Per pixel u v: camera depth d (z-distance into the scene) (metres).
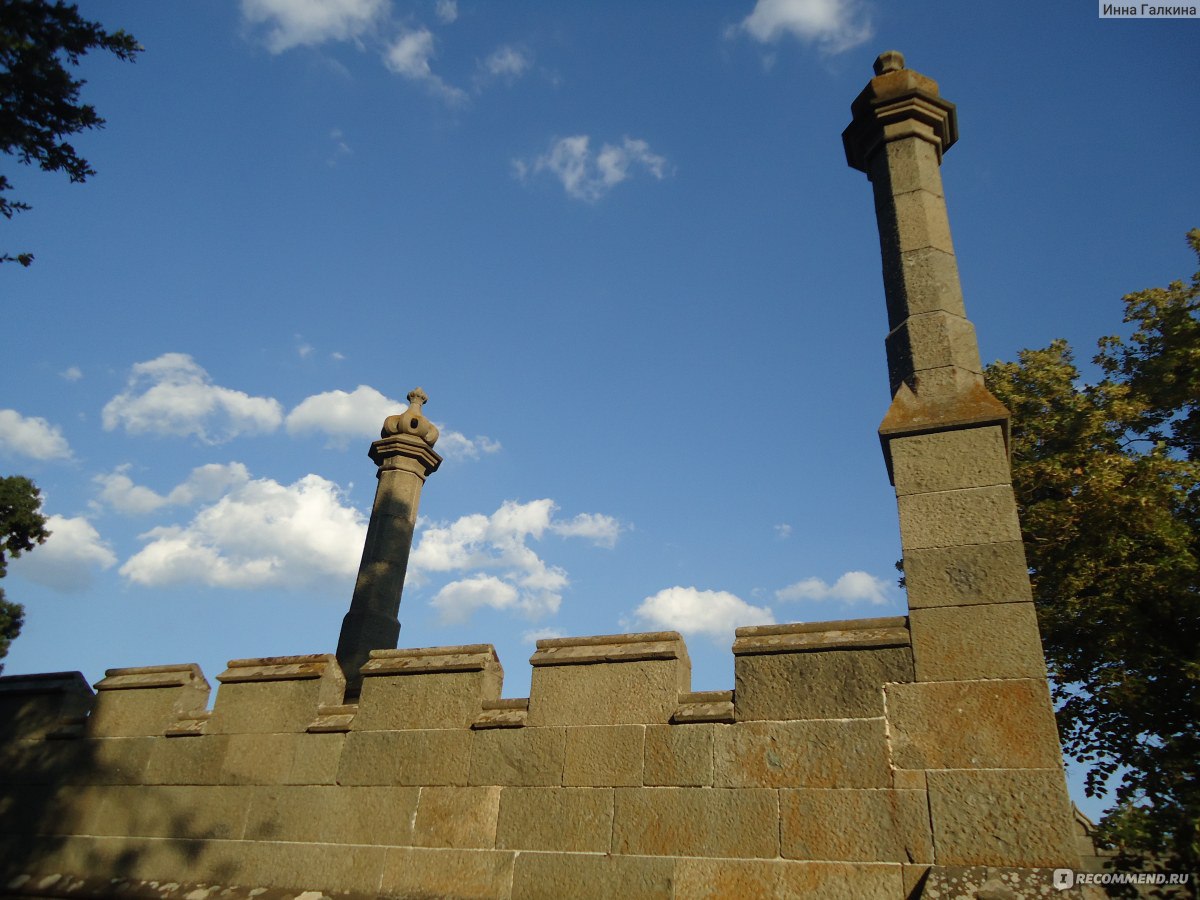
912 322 7.97
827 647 6.50
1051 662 15.64
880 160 9.19
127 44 11.06
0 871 8.20
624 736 6.79
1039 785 5.60
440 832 6.97
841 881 5.72
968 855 5.53
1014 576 6.32
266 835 7.51
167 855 7.74
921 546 6.69
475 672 7.61
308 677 8.20
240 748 8.07
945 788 5.78
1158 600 14.27
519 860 6.61
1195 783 12.88
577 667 7.23
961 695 6.04
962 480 6.85
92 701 9.26
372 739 7.62
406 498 14.23
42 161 11.12
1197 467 14.94
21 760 8.91
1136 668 14.48
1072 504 14.89
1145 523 14.29
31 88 10.68
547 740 7.00
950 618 6.32
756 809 6.15
